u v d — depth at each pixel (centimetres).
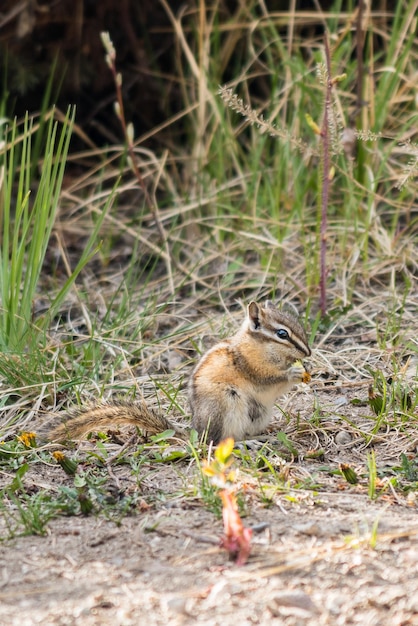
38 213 1208
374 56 1722
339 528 775
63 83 1789
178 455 938
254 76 1778
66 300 1430
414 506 832
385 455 963
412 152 1266
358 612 674
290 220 1479
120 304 1393
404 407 1045
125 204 1719
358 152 1494
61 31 1767
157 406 1109
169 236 1484
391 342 1212
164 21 1827
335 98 1489
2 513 833
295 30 1798
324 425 1030
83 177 1662
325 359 1191
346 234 1420
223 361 998
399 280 1399
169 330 1332
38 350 1173
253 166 1578
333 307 1336
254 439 1007
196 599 688
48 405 1124
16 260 1191
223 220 1569
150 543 764
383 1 1712
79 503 834
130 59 1823
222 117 1631
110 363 1222
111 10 1781
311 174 1540
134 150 1655
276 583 703
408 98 1570
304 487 866
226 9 1814
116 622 665
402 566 721
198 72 1662
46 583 713
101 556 748
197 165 1680
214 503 816
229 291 1418
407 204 1495
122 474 913
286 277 1398
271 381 996
